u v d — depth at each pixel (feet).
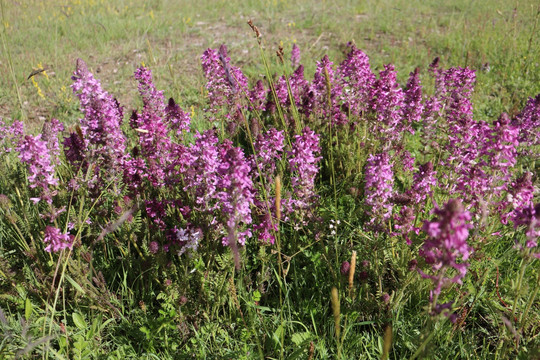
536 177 16.25
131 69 33.40
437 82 19.65
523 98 26.96
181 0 59.88
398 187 17.31
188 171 12.91
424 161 18.25
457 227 7.40
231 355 10.74
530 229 9.34
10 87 29.43
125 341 11.61
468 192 12.48
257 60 34.94
